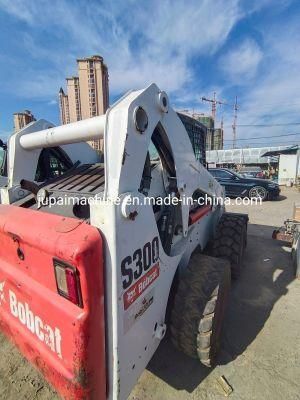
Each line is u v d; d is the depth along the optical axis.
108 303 1.18
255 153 30.56
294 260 3.84
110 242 1.12
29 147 1.97
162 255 1.60
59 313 1.17
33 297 1.31
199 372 2.04
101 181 1.96
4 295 1.58
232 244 3.13
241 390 1.88
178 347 1.93
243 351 2.26
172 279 1.83
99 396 1.23
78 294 1.10
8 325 1.55
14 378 1.97
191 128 2.50
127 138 1.19
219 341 2.05
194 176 2.23
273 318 2.73
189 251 2.29
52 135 1.69
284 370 2.06
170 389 1.89
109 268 1.14
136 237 1.27
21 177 2.10
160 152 1.81
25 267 1.37
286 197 11.96
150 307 1.50
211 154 32.91
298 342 2.37
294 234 4.13
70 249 1.05
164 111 1.54
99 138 1.49
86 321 1.09
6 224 1.40
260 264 4.05
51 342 1.26
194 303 1.83
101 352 1.20
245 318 2.73
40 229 1.23
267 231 5.92
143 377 1.99
